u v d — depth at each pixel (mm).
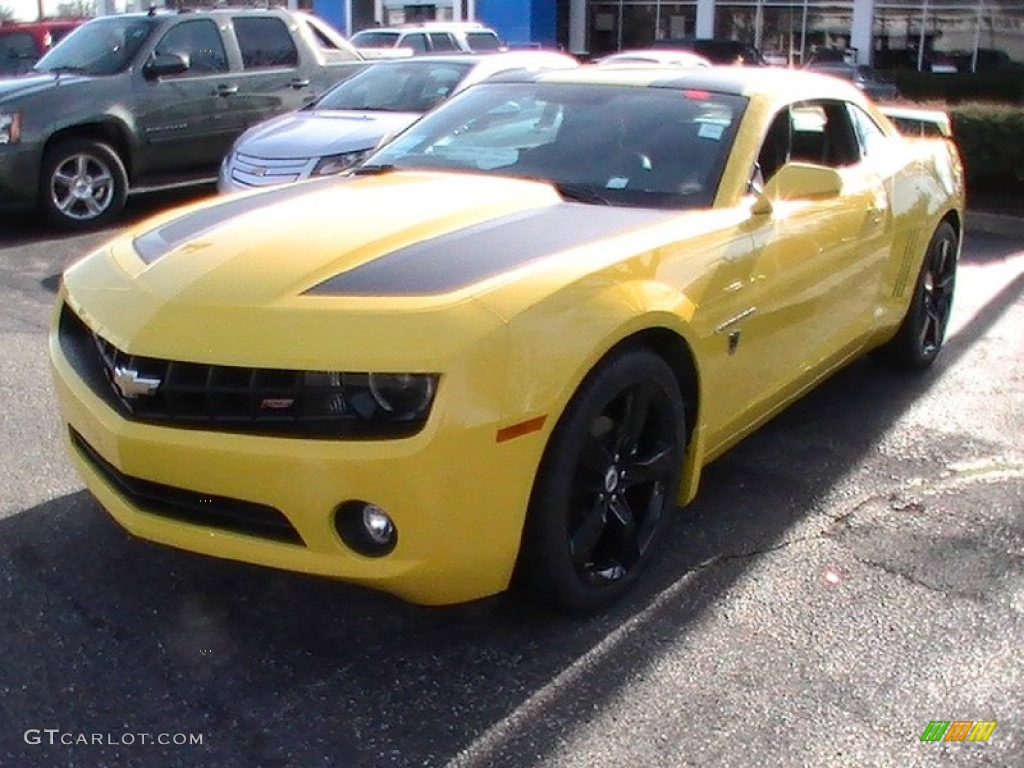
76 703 2994
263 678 3125
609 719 2975
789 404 4668
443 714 2984
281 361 2920
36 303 7223
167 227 3840
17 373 5688
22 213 10586
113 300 3322
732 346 3893
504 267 3225
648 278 3467
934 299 6000
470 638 3334
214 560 3742
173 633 3330
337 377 2904
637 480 3523
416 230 3492
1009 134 10812
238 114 10664
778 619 3482
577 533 3311
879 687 3137
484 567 3059
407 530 2924
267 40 10945
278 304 3047
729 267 3830
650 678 3156
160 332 3072
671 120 4434
